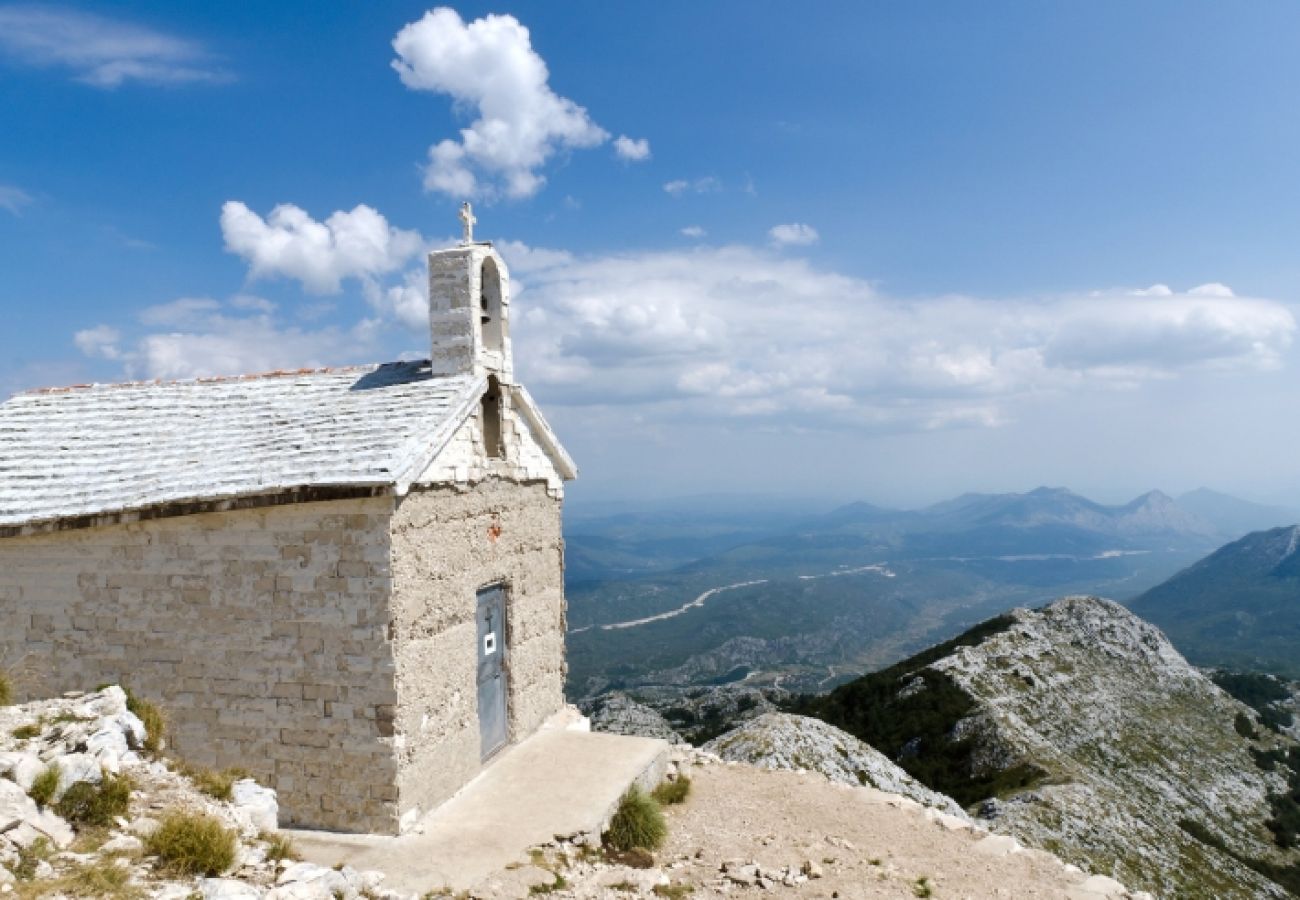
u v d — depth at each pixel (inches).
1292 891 1632.6
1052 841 1434.5
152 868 292.7
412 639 489.4
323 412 569.9
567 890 418.3
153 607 514.9
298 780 486.3
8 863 266.2
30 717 385.4
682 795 629.6
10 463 578.2
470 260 585.6
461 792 535.8
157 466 541.3
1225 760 2285.9
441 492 527.8
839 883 489.1
